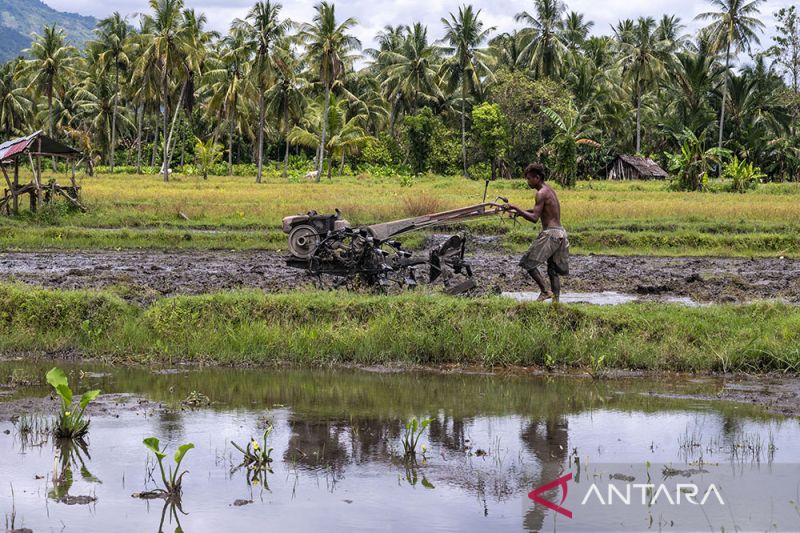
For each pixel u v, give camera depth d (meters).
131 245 35.66
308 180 92.62
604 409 12.42
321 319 16.55
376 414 12.08
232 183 79.75
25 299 16.84
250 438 10.84
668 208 46.66
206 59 95.62
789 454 10.28
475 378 14.43
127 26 105.19
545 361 15.19
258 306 16.70
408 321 16.16
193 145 121.25
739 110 100.56
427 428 11.38
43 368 14.91
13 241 35.22
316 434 11.06
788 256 34.19
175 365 15.37
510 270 27.61
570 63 109.50
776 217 44.12
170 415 11.92
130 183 75.88
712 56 99.50
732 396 13.18
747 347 15.05
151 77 89.81
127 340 16.20
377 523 8.08
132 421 11.60
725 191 74.81
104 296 17.08
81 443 10.62
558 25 110.94
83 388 13.50
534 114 101.56
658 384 14.05
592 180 93.06
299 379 14.33
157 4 84.38
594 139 96.06
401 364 15.37
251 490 9.02
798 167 96.50
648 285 23.72
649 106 114.12
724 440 10.84
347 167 109.00
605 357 15.13
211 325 16.41
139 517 8.23
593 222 41.34
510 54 117.62
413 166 107.75
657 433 11.16
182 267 28.06
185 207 46.78
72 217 42.97
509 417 11.95
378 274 18.70
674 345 15.35
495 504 8.61
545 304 16.28
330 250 18.88
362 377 14.49
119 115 113.94
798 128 106.56
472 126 100.88
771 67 105.62
